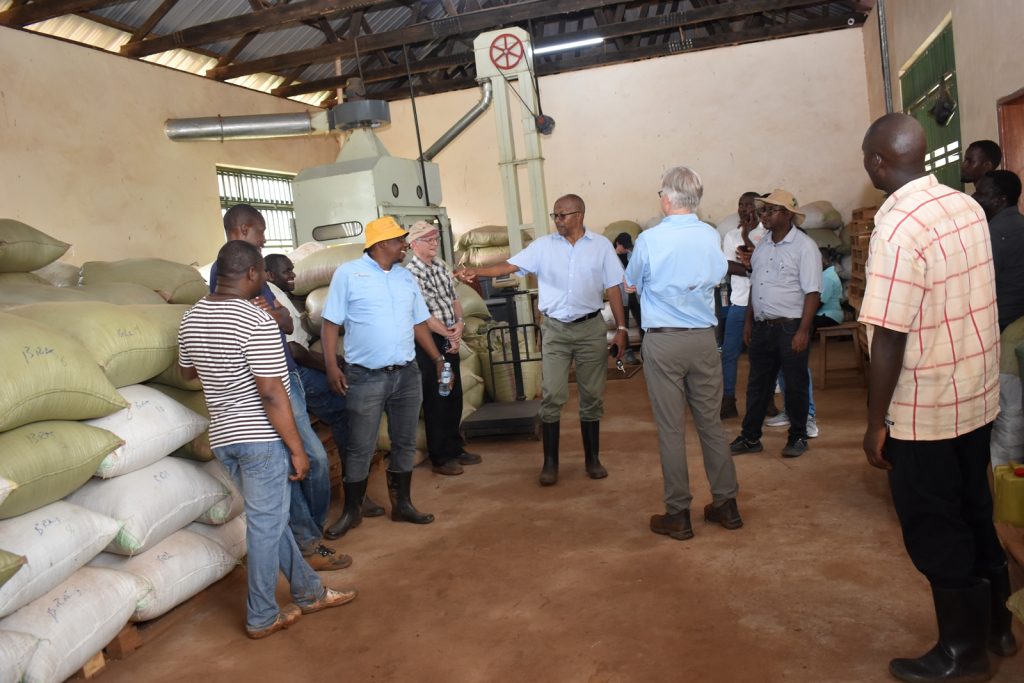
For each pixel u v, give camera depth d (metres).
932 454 2.01
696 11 9.30
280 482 2.74
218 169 8.80
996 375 2.05
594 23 10.98
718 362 3.35
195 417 3.05
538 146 6.22
